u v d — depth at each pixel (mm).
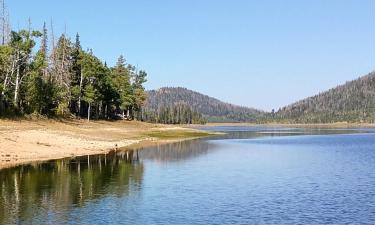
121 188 32344
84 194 29812
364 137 123375
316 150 70688
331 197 29750
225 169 44594
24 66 87625
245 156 58938
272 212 25391
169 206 26688
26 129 67500
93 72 114625
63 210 25141
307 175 40594
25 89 87312
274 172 42344
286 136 129375
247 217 24188
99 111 127438
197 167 45938
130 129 109250
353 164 49812
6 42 90312
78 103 111562
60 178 36156
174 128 139750
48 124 82688
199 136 119188
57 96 96625
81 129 86750
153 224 22547
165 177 38344
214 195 30359
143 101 162625
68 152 55656
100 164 45969
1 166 42438
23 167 41969
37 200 27609
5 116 76312
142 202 27703
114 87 132125
